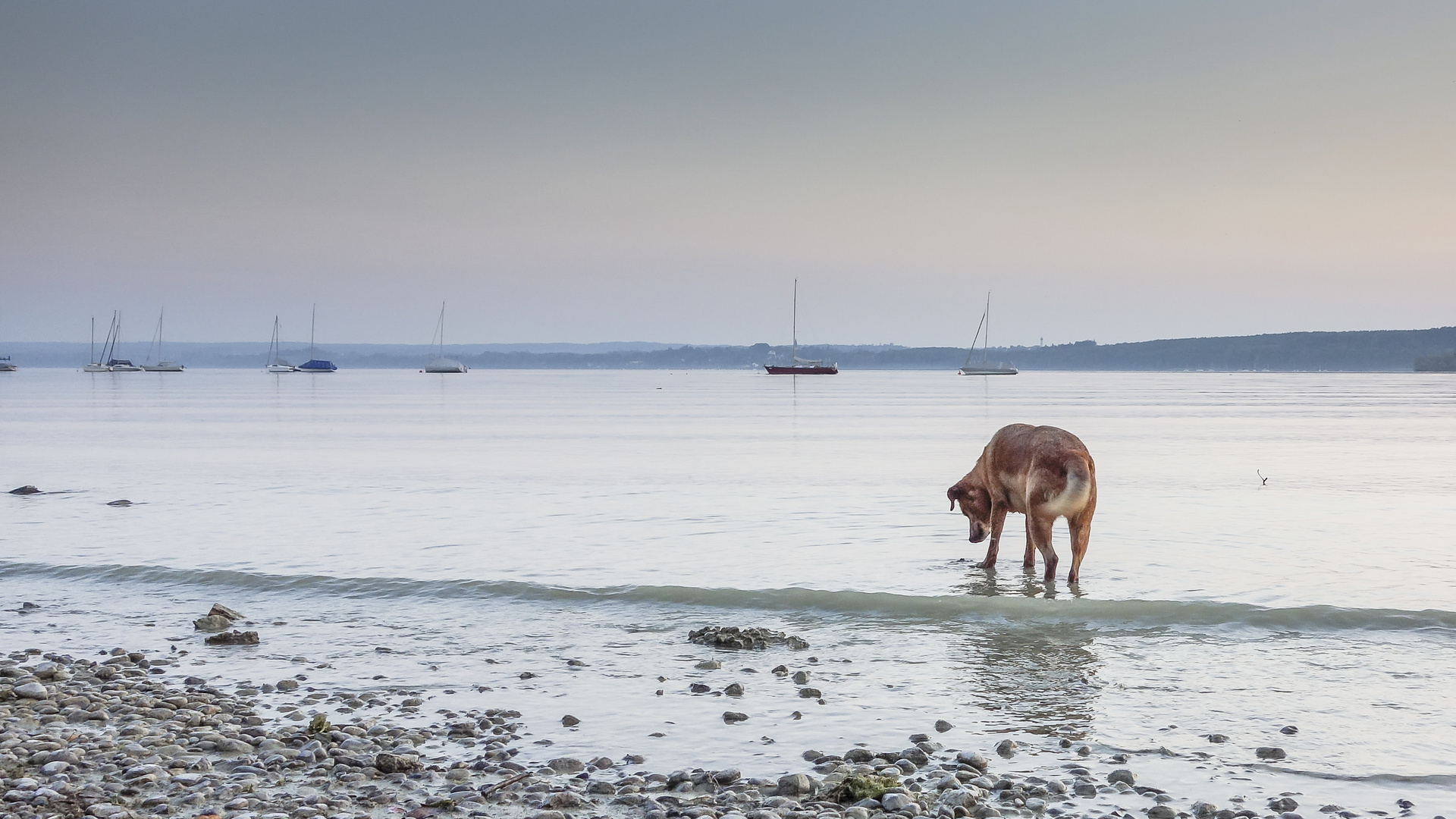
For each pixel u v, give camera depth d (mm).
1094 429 67312
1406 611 14820
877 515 26266
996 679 12367
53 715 11312
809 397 146000
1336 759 9711
